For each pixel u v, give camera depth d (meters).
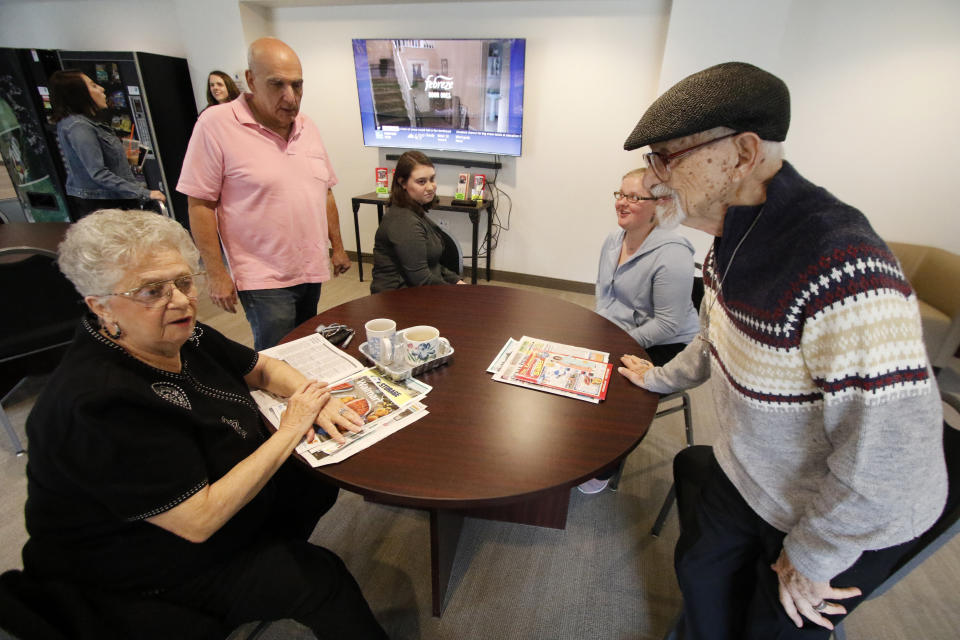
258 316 1.83
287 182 1.71
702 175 0.66
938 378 2.52
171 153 4.04
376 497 0.77
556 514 1.46
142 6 4.12
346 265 2.25
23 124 4.16
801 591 0.69
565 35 3.13
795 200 0.63
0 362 1.80
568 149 3.42
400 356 1.14
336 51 3.69
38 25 4.70
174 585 0.81
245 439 0.89
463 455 0.86
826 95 2.83
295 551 0.90
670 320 1.51
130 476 0.67
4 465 1.71
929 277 2.64
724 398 0.82
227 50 3.69
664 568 1.39
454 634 1.20
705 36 2.70
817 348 0.60
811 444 0.69
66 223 2.30
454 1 3.27
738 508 0.85
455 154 3.73
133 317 0.71
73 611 0.67
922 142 2.72
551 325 1.43
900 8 2.55
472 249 3.84
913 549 0.78
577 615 1.25
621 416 0.99
